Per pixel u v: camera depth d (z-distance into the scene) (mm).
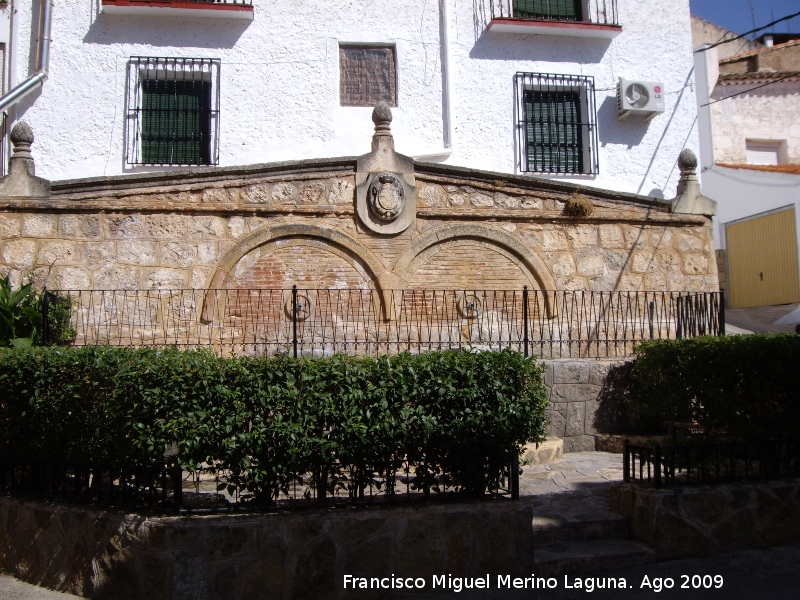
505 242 11188
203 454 5680
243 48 13070
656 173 14047
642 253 11680
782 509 6777
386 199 10758
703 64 18219
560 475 8602
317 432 5855
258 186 10633
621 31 14109
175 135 12914
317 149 13047
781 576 5988
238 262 10516
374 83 13445
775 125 18562
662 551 6363
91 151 12586
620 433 10242
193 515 5754
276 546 5660
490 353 6254
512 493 6219
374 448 5875
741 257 17047
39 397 6289
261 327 10453
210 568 5543
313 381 5883
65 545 6117
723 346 7527
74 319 9914
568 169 13922
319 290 10195
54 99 12570
